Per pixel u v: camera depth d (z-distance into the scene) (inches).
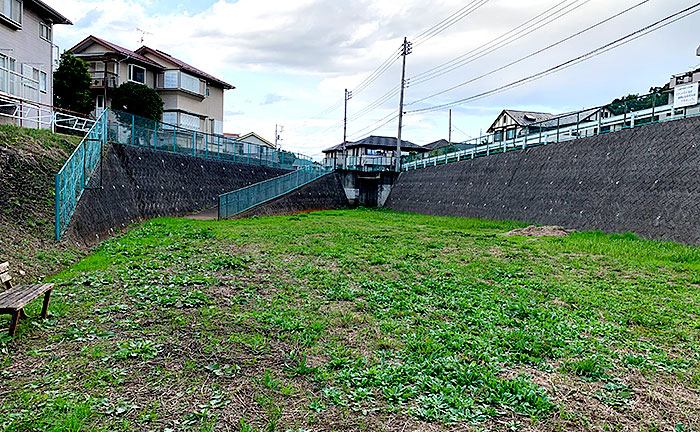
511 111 1765.5
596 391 180.4
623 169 713.6
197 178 1048.2
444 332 237.0
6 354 186.7
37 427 136.0
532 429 150.9
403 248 545.3
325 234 673.6
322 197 1353.3
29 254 348.5
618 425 155.8
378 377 179.3
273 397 163.6
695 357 219.1
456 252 528.1
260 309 269.1
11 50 805.9
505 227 834.8
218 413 150.7
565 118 927.0
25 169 500.1
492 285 360.5
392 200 1510.8
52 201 476.1
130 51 1405.0
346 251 502.3
